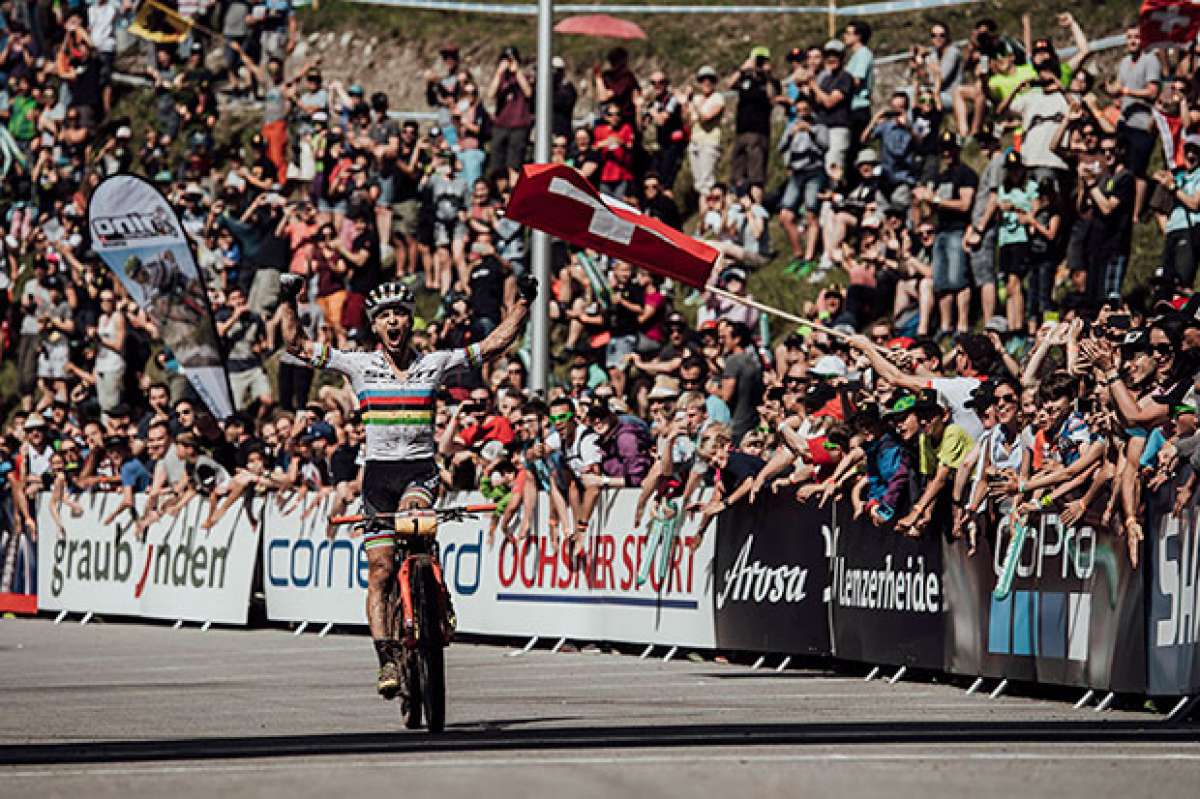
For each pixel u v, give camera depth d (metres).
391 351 23.89
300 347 23.75
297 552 48.09
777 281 56.47
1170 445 25.83
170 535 51.75
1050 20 62.78
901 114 52.59
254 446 49.72
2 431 76.50
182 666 36.53
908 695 29.56
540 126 50.53
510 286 58.09
